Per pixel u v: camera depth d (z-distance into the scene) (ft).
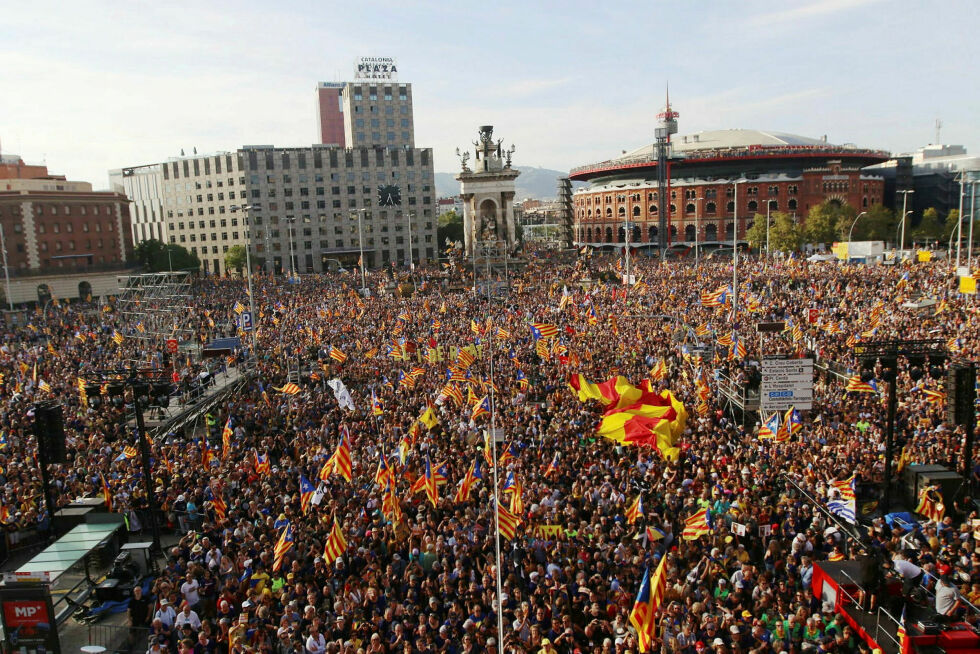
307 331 198.90
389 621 60.23
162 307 225.56
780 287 255.29
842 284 256.73
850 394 121.39
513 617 59.77
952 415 81.00
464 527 73.46
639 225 602.03
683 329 172.35
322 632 60.03
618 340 167.22
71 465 102.47
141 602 69.92
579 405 118.73
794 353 138.62
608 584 63.31
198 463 101.30
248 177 575.38
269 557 69.92
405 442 93.81
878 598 56.90
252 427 124.57
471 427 107.34
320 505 82.69
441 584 64.13
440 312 230.68
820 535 71.51
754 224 506.48
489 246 406.00
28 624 59.67
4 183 391.24
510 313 214.48
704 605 57.21
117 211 426.92
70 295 392.27
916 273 268.82
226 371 175.63
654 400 100.63
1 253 373.40
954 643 52.31
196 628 60.39
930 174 614.75
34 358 177.47
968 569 63.16
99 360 174.09
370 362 162.71
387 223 600.39
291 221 585.22
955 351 134.92
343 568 66.85
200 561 71.15
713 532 71.77
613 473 87.66
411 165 601.21
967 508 80.64
